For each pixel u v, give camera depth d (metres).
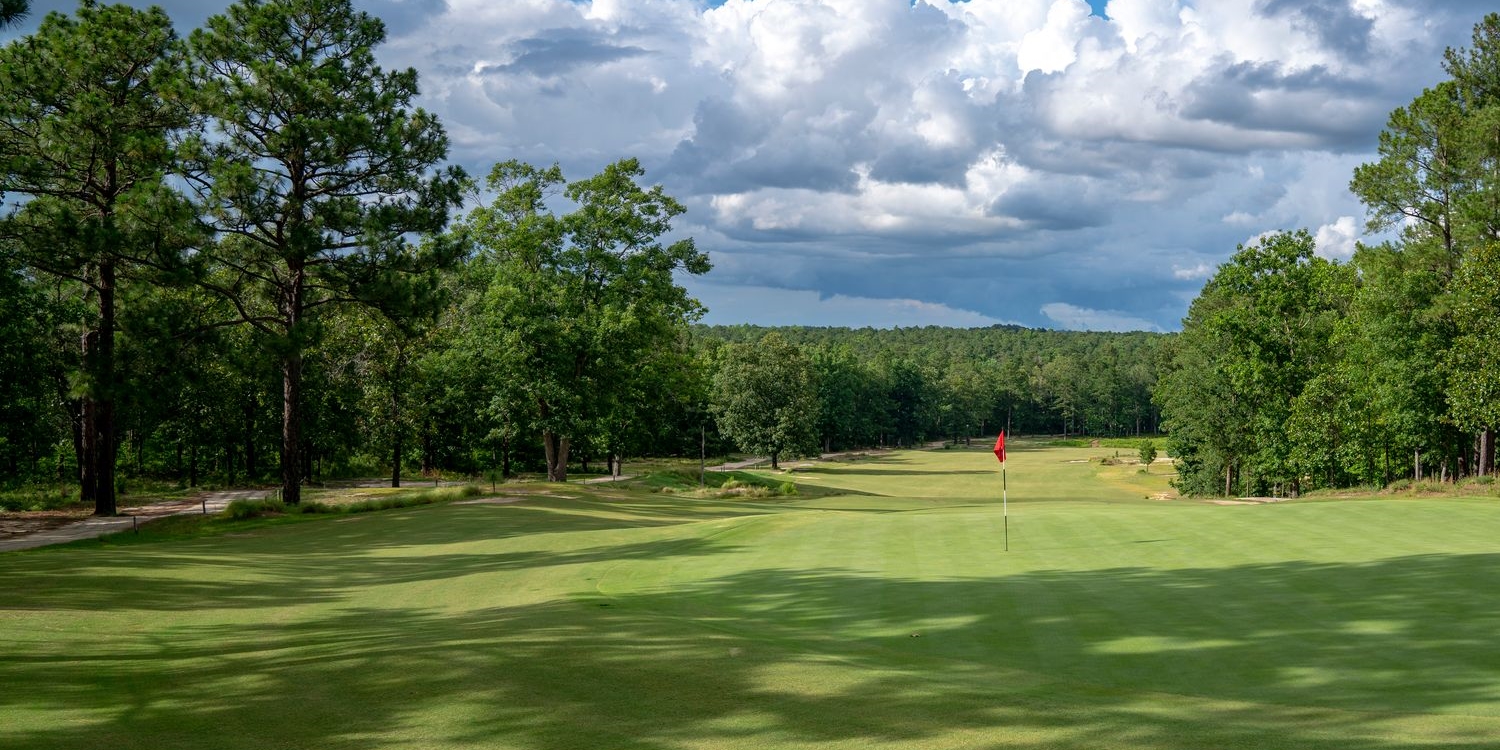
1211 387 52.31
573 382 46.28
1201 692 8.38
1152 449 81.38
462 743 6.34
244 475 54.28
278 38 32.22
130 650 10.54
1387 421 41.75
